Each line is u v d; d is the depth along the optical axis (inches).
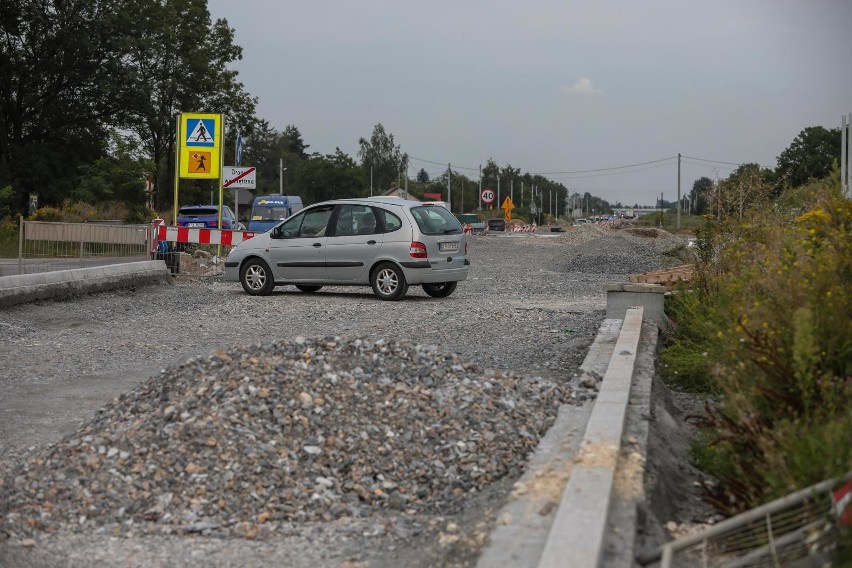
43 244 781.3
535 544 182.2
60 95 2255.2
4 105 2209.6
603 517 180.7
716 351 349.4
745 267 417.7
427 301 732.7
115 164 2139.5
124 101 2284.7
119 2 2271.2
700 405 350.0
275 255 773.3
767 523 181.8
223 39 2652.6
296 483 237.8
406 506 230.8
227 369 290.8
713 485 244.2
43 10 2172.7
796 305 269.9
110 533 214.4
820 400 232.4
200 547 205.3
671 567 178.1
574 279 996.6
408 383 298.5
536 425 278.1
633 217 6707.7
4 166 2113.7
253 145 6358.3
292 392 276.8
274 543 207.2
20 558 195.5
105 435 263.7
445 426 268.4
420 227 732.0
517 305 693.9
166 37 2374.5
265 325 581.3
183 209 1466.5
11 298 622.2
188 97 2544.3
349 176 4598.9
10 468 261.3
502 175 6284.5
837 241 314.8
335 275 751.7
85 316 620.4
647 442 251.1
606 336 445.1
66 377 406.9
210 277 962.1
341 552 200.1
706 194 571.2
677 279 542.6
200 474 238.1
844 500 171.6
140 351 478.3
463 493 237.1
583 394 311.3
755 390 240.8
